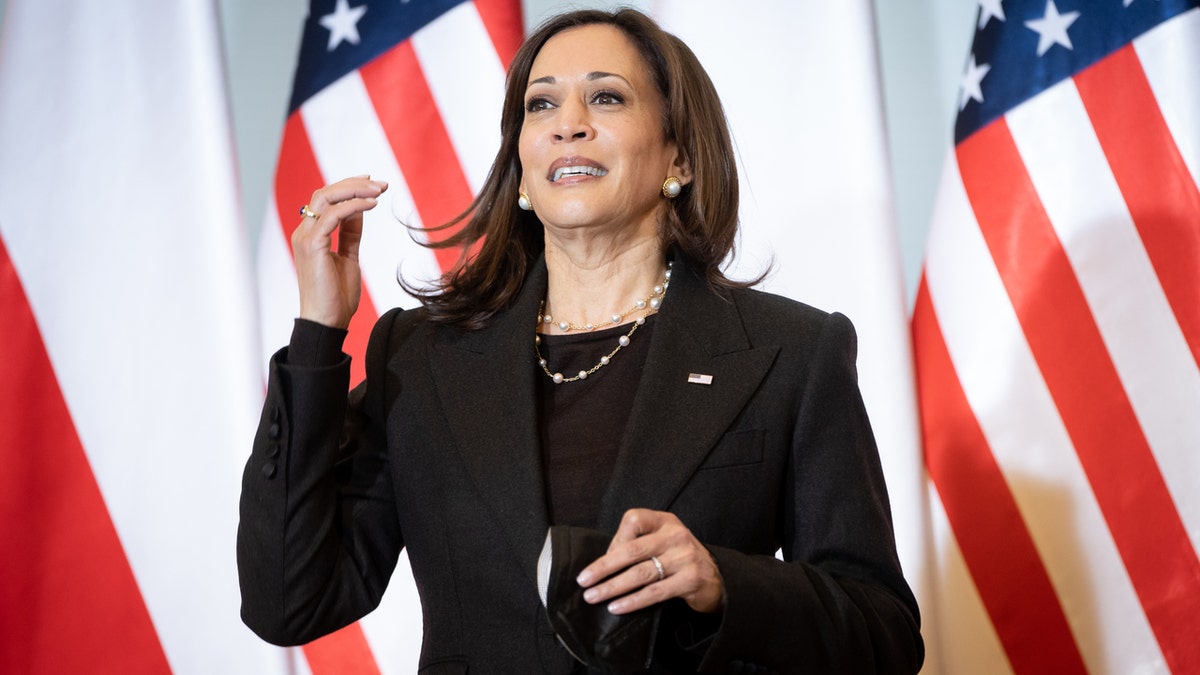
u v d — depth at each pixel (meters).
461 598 4.70
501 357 5.05
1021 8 8.44
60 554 8.29
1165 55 8.15
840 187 8.39
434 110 8.66
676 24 8.70
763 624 4.24
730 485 4.71
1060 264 8.11
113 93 8.70
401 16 8.80
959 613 8.11
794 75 8.55
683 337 5.02
